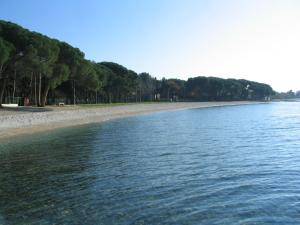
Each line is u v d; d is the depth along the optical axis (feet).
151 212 50.19
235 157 92.58
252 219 47.52
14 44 209.87
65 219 47.96
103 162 85.81
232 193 58.85
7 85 261.65
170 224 46.03
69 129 166.30
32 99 268.00
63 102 317.01
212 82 636.07
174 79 634.84
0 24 210.59
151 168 78.74
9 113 170.30
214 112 344.49
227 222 46.57
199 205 52.95
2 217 48.98
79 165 82.28
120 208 51.93
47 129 164.35
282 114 309.83
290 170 76.23
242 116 279.49
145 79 583.17
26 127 159.22
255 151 102.78
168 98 582.35
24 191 61.16
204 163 84.38
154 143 119.24
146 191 60.29
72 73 272.51
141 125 191.93
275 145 115.44
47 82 255.09
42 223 46.65
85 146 111.86
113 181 67.26
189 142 122.21
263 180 67.46
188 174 72.59
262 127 183.01
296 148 108.99
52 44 229.04
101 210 51.21
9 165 82.53
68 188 62.75
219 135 144.56
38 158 91.25
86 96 381.81
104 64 429.38
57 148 107.65
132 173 73.82
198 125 194.08
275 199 55.62
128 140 126.93
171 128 175.01
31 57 209.87
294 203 53.78
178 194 58.39
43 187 63.57
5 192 60.59
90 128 172.14
